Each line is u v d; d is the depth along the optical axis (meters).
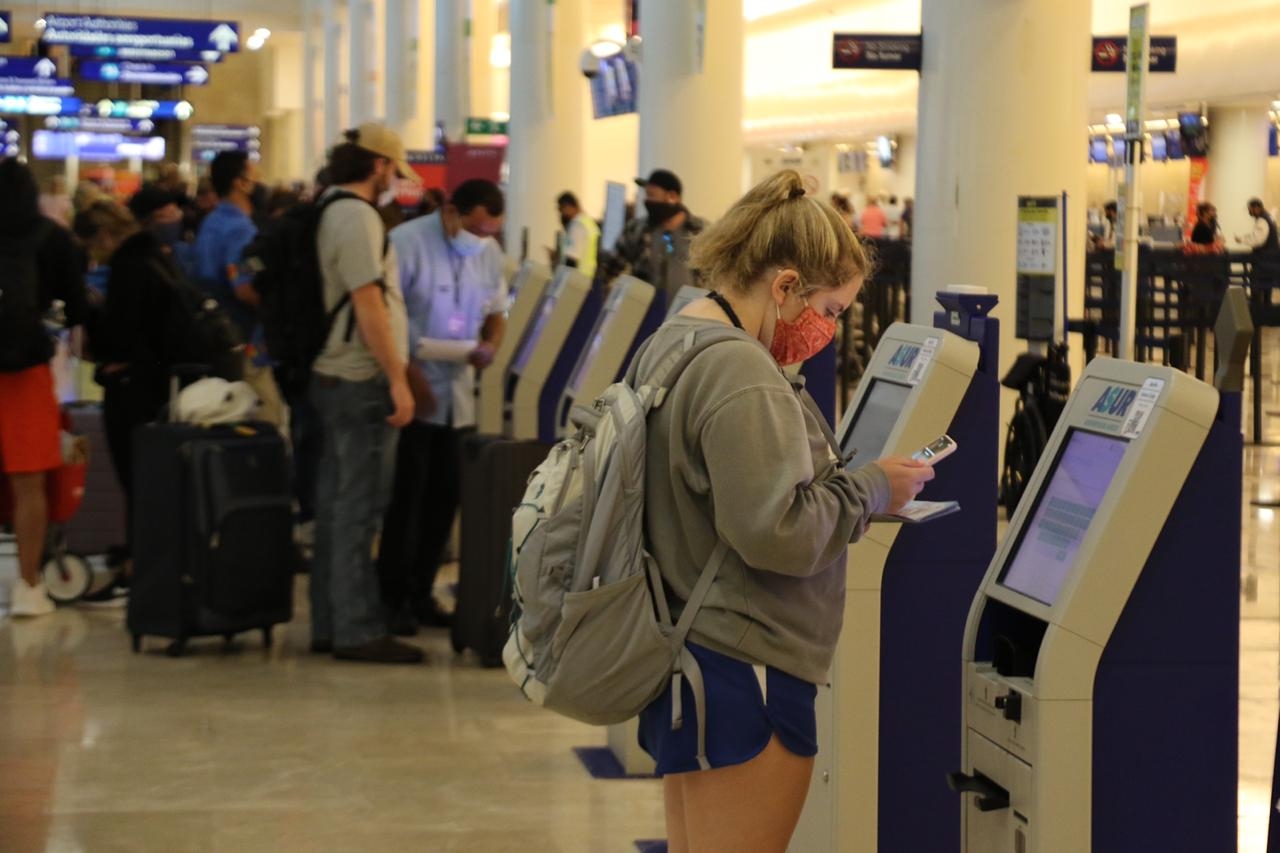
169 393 7.85
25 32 42.12
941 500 3.80
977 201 10.23
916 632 3.84
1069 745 2.97
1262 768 5.44
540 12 20.23
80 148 42.03
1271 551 9.23
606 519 2.83
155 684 6.61
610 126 40.62
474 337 7.51
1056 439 3.29
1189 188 32.81
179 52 30.95
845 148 42.97
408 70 31.11
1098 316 13.56
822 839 3.91
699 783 2.91
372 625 7.04
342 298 6.70
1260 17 23.97
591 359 6.45
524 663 2.95
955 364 3.76
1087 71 10.31
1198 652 3.01
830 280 2.92
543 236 20.39
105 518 8.82
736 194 14.31
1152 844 3.02
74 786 5.33
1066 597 2.95
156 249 7.84
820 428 2.96
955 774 3.20
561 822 5.03
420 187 12.49
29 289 7.15
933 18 10.49
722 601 2.83
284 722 6.09
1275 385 17.89
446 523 7.70
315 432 9.22
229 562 6.99
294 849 4.77
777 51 35.94
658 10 14.16
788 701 2.87
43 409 7.46
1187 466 2.95
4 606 7.98
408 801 5.22
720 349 2.82
